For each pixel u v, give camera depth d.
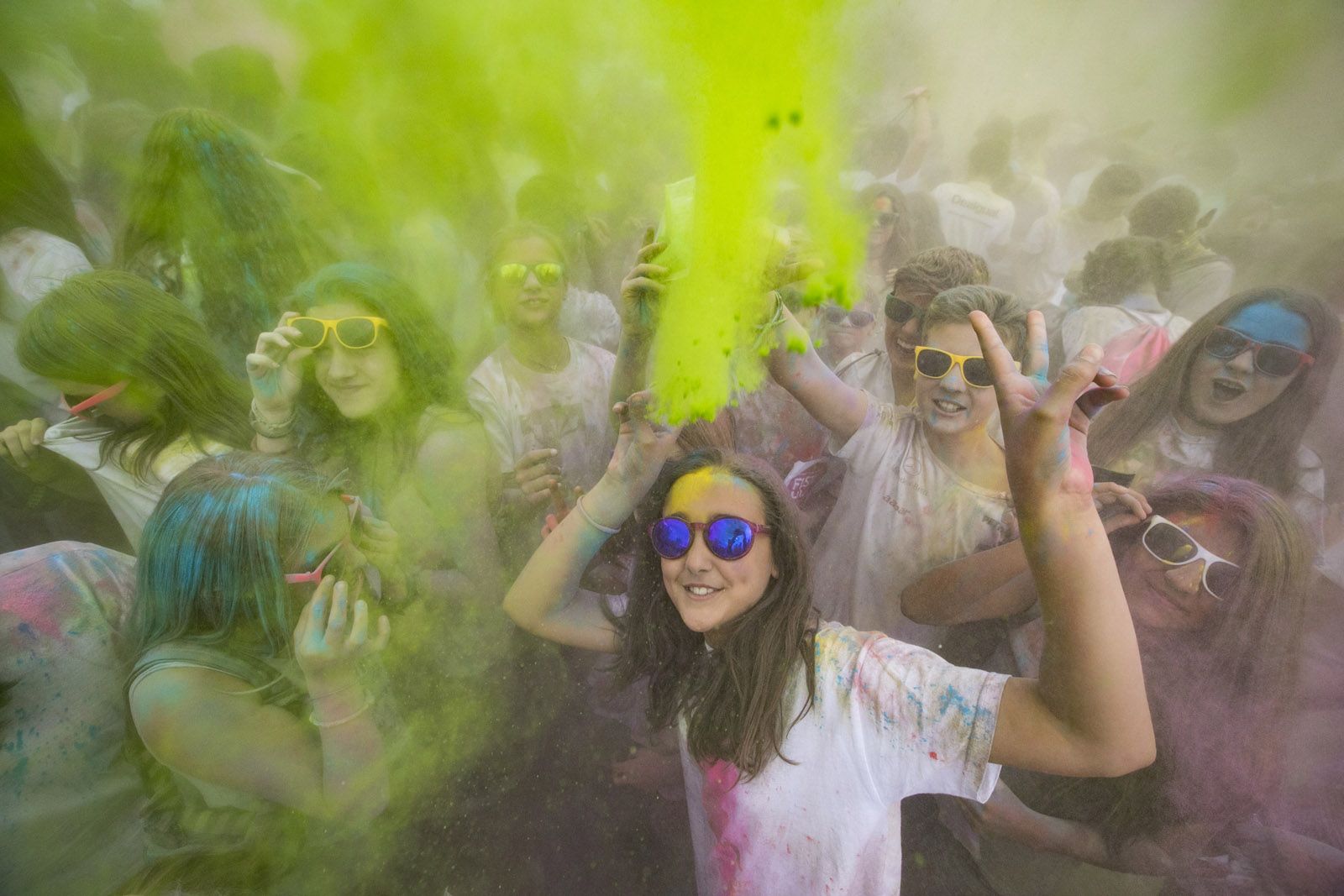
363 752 1.20
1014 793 1.50
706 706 1.13
